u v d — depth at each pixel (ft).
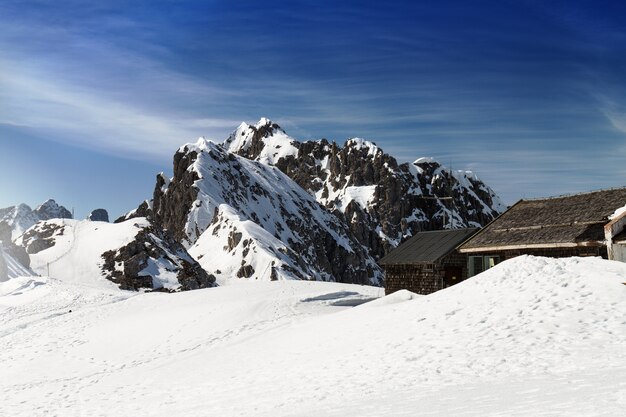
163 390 96.02
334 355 97.66
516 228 168.96
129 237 505.66
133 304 211.41
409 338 96.89
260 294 218.18
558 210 166.50
